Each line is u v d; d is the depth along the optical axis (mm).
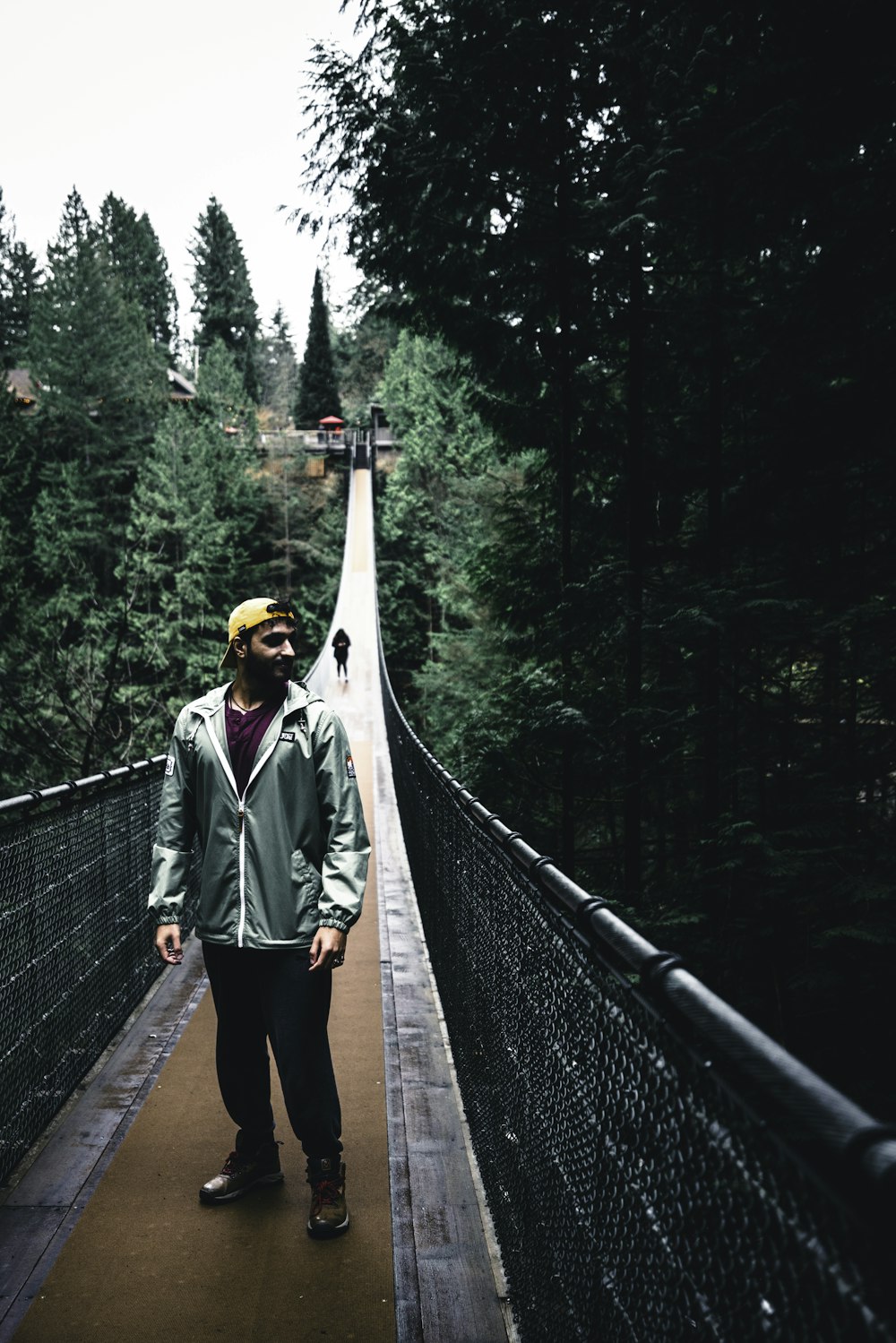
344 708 23031
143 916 4879
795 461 6668
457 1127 3455
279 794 2678
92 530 44531
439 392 44594
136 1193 2936
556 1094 2020
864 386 6266
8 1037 3035
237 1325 2334
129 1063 3967
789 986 6219
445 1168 3145
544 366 8211
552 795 8852
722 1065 1223
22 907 3188
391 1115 3559
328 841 2699
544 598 8758
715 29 6281
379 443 67938
